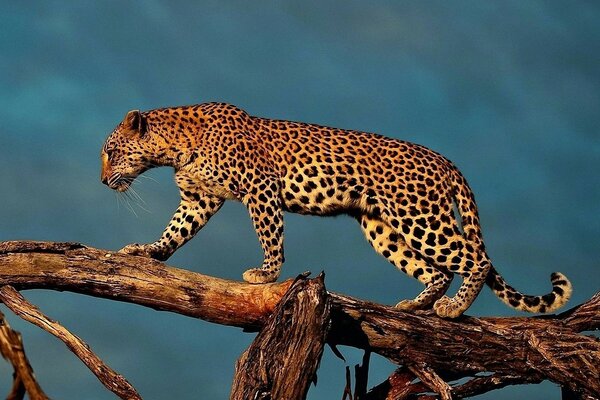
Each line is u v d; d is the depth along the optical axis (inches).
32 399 338.0
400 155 602.2
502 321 557.9
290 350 488.1
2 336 341.7
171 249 614.9
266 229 600.1
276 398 487.8
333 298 535.2
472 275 585.9
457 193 605.0
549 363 546.9
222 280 533.0
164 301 529.3
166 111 627.8
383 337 542.9
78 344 499.8
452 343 547.8
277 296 522.0
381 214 600.4
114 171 631.8
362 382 556.7
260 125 614.9
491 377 561.0
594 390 546.6
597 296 562.6
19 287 527.5
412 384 568.7
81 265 527.2
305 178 602.5
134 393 492.4
